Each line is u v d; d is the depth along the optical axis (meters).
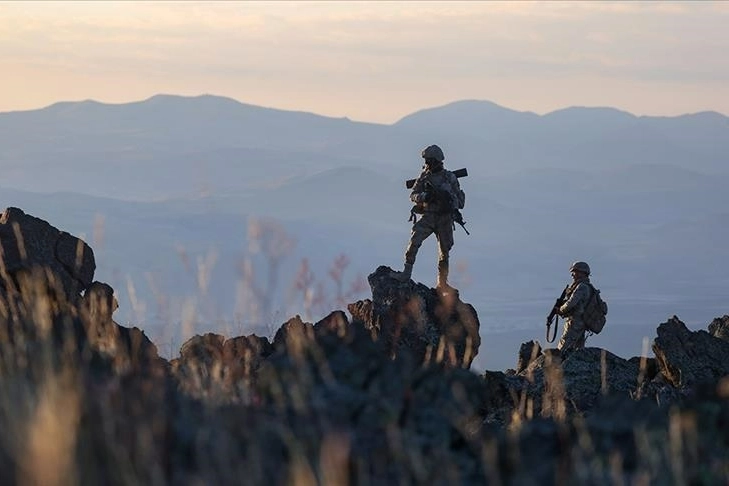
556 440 10.27
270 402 10.68
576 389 30.95
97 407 8.62
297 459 8.33
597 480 9.19
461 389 11.16
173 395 10.95
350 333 11.85
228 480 8.30
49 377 9.08
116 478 7.77
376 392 10.62
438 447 9.79
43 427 7.66
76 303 23.84
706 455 9.96
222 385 11.48
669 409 11.47
